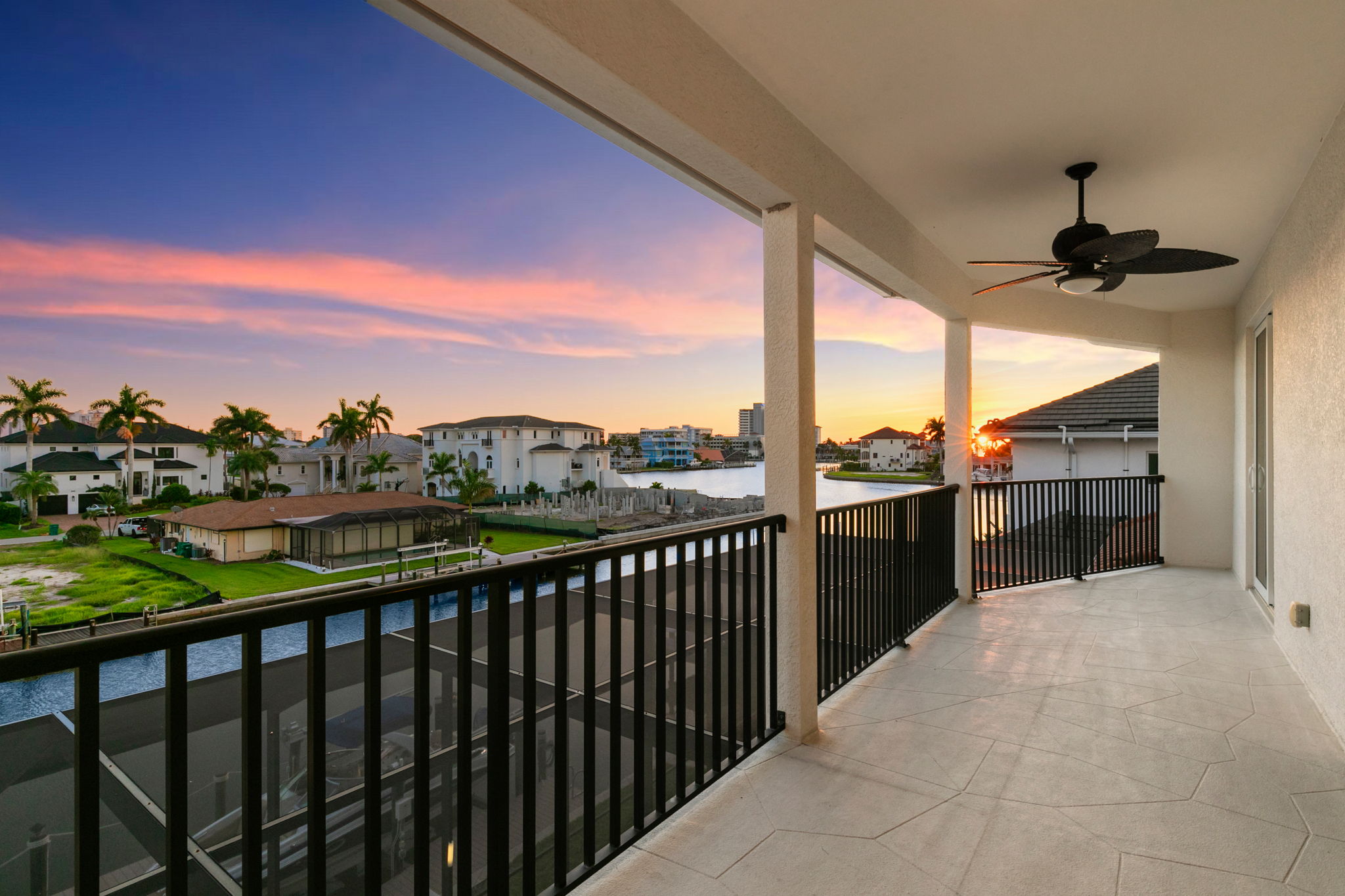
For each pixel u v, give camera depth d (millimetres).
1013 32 2197
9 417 27641
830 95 2600
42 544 27016
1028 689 3199
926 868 1812
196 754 6723
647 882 1763
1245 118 2791
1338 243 2709
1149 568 6441
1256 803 2148
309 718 1101
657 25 1974
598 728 5539
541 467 61969
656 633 2070
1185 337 6562
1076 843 1928
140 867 5297
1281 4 2057
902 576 3988
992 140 2979
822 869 1812
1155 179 3389
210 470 40188
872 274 3885
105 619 15438
